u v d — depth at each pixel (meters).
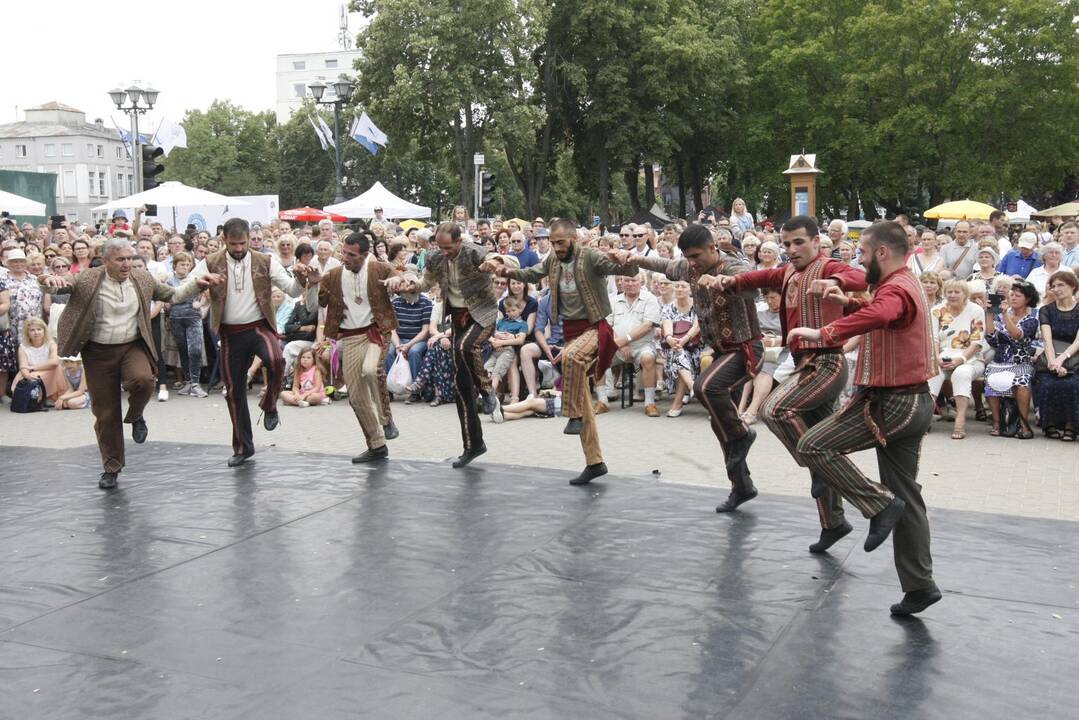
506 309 10.45
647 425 9.62
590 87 37.59
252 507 6.21
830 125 35.47
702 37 36.28
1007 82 32.03
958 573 4.84
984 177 33.22
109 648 4.07
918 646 3.99
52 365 11.09
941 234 12.81
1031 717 3.40
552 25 37.88
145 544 5.48
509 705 3.50
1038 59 33.19
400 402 11.09
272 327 7.33
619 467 7.72
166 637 4.17
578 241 6.51
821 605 4.44
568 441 8.84
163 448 8.07
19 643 4.13
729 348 5.86
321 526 5.78
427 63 34.72
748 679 3.70
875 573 4.86
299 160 69.62
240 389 7.33
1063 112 33.50
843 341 4.02
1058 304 8.66
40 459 7.76
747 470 6.00
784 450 8.30
